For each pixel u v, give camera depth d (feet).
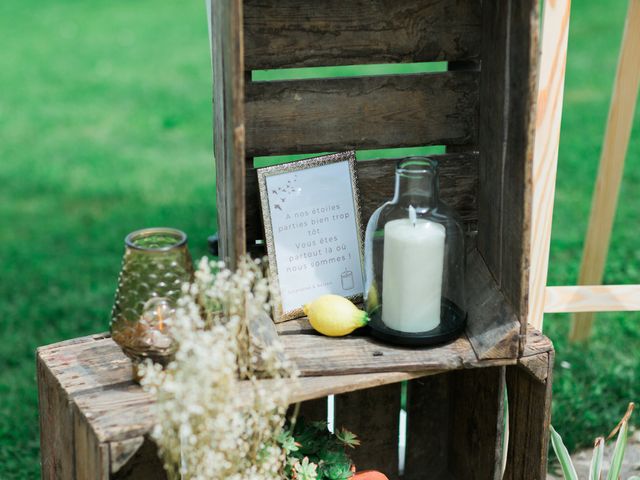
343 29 6.32
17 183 17.52
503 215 5.98
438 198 6.25
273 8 6.15
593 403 9.34
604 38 24.89
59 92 23.53
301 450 6.49
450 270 6.24
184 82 24.25
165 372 5.65
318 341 6.13
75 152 19.29
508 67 5.76
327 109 6.46
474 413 7.17
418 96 6.60
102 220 15.66
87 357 6.13
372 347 6.06
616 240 13.79
